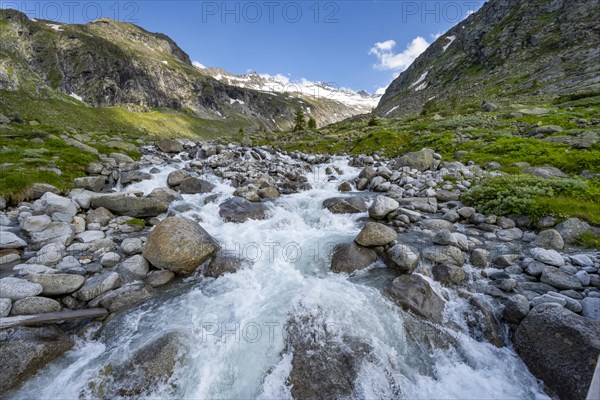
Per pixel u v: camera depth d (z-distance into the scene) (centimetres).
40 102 13725
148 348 604
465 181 1652
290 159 2722
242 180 1881
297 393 548
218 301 773
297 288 819
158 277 843
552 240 967
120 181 1748
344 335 645
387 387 563
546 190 1293
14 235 941
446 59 16462
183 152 2706
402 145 3073
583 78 6394
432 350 640
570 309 648
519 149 2162
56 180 1510
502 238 1072
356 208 1384
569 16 10662
